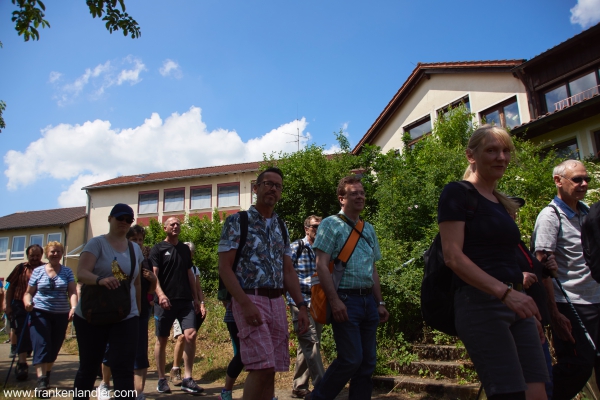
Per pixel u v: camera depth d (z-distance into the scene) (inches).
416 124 739.4
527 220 236.4
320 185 505.0
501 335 89.7
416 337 241.3
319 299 141.5
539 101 555.5
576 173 138.6
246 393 118.3
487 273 91.2
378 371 215.2
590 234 129.3
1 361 328.8
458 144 414.6
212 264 611.5
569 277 138.0
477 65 622.8
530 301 82.9
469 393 178.5
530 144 446.0
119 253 152.9
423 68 706.2
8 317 264.8
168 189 1358.3
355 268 141.4
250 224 131.3
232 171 1298.0
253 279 126.8
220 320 348.5
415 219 319.0
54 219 1451.8
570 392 137.0
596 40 494.0
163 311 217.5
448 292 101.2
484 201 98.0
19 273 267.7
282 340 131.1
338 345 136.0
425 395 189.8
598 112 462.0
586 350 132.5
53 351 225.0
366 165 515.2
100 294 139.4
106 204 1417.3
